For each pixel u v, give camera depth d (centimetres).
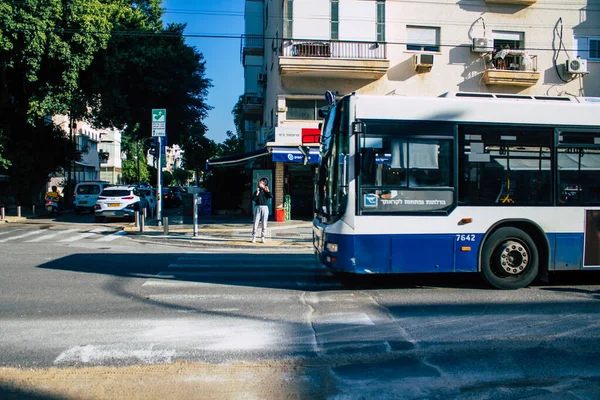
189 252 1323
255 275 970
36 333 584
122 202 2289
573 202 825
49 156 3172
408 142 791
